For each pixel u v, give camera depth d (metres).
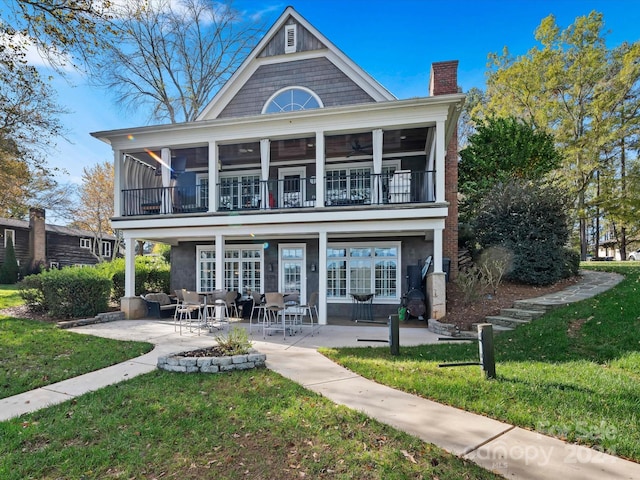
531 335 6.51
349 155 12.42
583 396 3.82
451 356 5.86
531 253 10.65
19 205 19.78
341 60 11.72
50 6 6.47
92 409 3.88
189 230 10.88
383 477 2.59
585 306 7.39
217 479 2.64
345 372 5.14
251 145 11.41
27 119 14.11
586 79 19.36
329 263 12.29
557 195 11.02
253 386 4.50
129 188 11.74
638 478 2.52
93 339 7.57
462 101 9.14
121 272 13.39
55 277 10.22
